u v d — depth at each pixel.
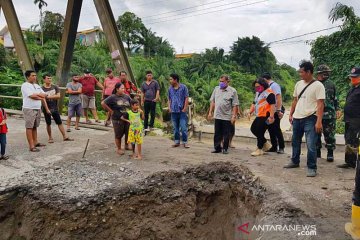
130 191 5.45
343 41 16.62
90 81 10.37
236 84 33.72
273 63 44.69
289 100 42.19
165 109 11.02
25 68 11.59
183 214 5.60
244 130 10.78
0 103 14.02
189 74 34.47
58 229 4.96
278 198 4.74
